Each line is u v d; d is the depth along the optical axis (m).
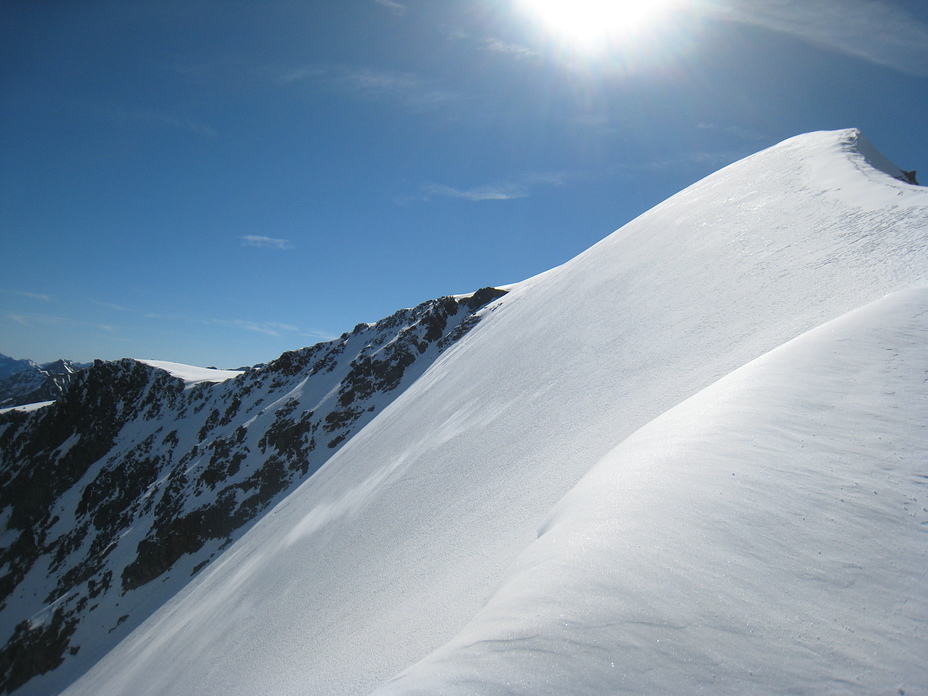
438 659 4.64
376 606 17.94
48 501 94.31
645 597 4.73
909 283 12.04
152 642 42.88
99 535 78.31
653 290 25.30
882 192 19.22
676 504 6.03
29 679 56.59
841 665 3.87
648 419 14.86
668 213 34.69
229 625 31.56
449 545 17.72
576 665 4.11
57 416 105.50
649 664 4.06
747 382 8.76
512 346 37.44
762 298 17.28
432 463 28.16
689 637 4.25
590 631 4.43
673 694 3.78
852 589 4.50
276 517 50.03
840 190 21.52
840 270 15.46
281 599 28.42
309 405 75.69
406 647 12.85
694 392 14.39
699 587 4.73
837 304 13.58
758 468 6.29
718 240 24.66
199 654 30.98
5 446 105.88
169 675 31.66
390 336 81.75
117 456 96.12
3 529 94.31
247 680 22.52
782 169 28.14
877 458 5.97
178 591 55.25
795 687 3.75
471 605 12.07
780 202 24.19
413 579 17.50
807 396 7.57
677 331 19.52
